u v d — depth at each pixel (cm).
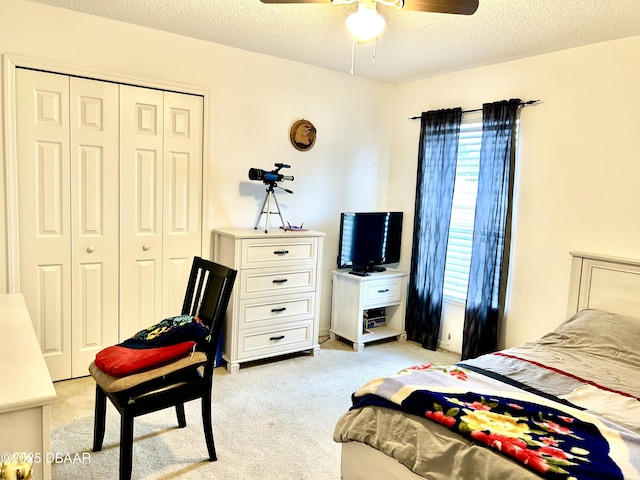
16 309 206
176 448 232
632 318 268
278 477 212
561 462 134
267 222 347
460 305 386
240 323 326
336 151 407
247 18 278
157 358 198
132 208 312
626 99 284
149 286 324
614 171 291
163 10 271
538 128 328
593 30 272
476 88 369
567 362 229
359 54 343
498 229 342
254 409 276
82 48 283
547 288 327
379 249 411
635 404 183
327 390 306
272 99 364
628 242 286
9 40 262
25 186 275
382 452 175
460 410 164
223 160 346
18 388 126
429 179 397
